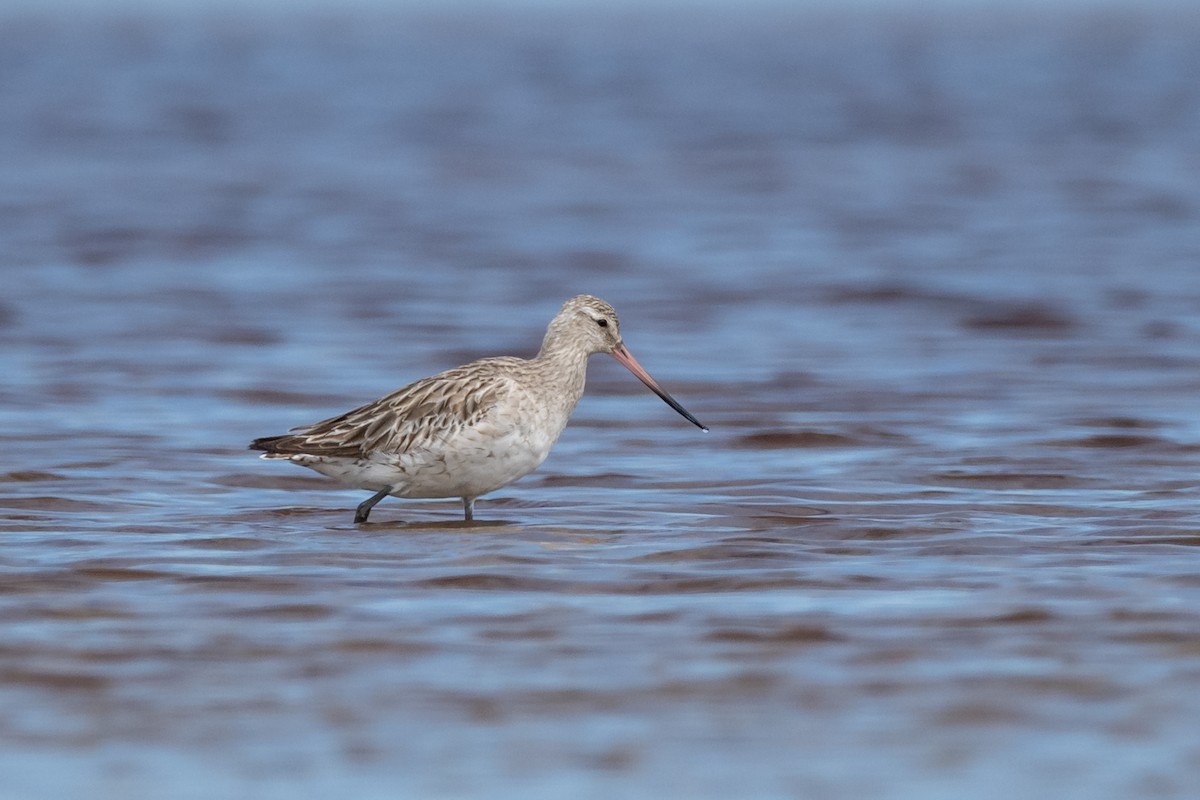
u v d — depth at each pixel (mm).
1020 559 11836
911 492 14648
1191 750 8047
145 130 63969
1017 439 17016
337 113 73125
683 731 8328
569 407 13633
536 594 10852
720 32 196125
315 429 13227
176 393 19609
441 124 68125
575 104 78688
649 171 50938
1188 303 26438
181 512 13773
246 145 58781
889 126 65625
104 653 9500
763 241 35500
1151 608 10352
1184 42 147625
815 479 15258
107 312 25891
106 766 7922
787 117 70438
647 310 26578
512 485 15070
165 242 34812
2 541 12492
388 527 13180
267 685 8984
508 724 8422
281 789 7676
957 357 22281
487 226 38500
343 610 10430
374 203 43062
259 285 29109
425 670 9234
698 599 10703
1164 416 18250
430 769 7883
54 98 79000
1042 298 27203
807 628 9984
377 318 25688
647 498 14500
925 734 8273
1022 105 75188
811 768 7887
